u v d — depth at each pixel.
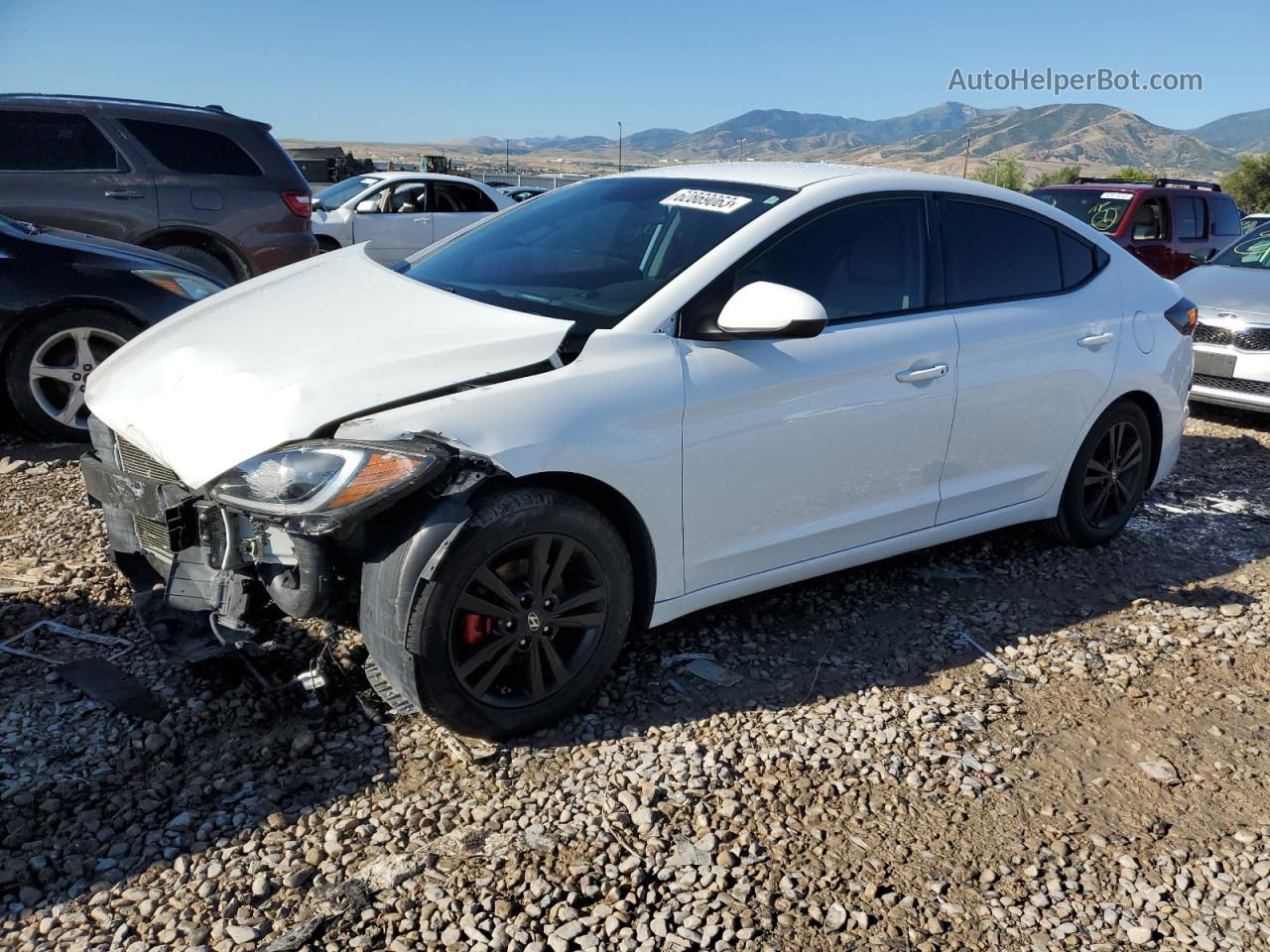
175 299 5.68
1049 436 4.32
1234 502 5.77
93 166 7.45
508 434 2.81
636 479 3.06
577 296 3.39
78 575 3.87
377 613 2.76
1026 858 2.66
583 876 2.48
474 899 2.38
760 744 3.08
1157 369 4.68
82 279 5.43
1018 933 2.40
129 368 3.37
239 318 3.41
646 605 3.28
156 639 3.13
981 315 4.00
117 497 3.31
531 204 4.30
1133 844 2.75
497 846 2.56
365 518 2.63
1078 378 4.32
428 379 2.84
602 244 3.66
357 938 2.25
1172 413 4.87
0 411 5.83
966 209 4.08
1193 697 3.54
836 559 3.76
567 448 2.89
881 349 3.62
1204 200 13.17
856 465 3.65
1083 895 2.54
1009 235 4.22
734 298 3.16
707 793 2.83
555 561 2.97
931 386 3.77
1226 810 2.92
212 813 2.63
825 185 3.69
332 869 2.45
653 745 3.04
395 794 2.74
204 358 3.12
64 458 5.35
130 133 7.60
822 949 2.30
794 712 3.27
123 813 2.60
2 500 4.68
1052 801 2.91
